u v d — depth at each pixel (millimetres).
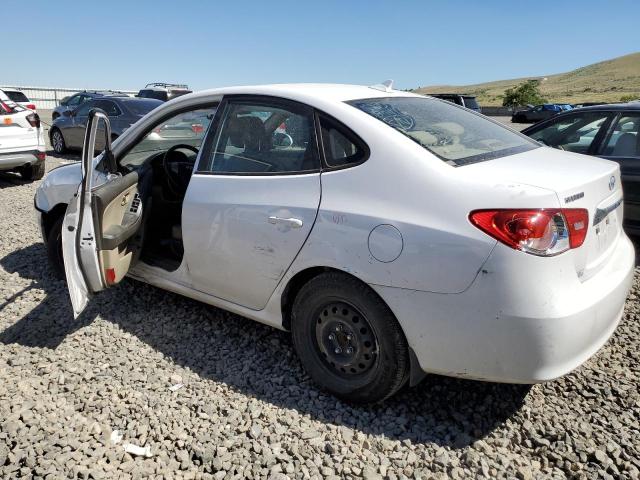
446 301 2312
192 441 2500
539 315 2180
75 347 3355
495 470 2322
